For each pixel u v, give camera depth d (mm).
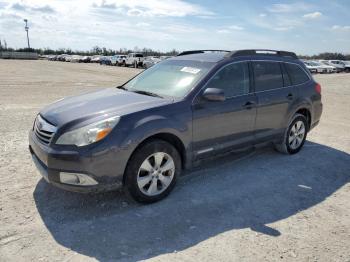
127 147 3766
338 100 14805
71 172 3629
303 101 6105
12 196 4184
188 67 5004
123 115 3859
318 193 4738
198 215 3963
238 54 5188
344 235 3705
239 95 5051
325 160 6102
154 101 4305
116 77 24359
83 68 37750
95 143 3625
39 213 3836
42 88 15344
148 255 3203
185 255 3223
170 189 4336
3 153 5664
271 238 3570
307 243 3518
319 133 8133
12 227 3533
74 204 4074
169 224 3744
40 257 3104
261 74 5465
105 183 3736
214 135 4723
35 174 4867
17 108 9742
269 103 5465
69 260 3086
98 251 3229
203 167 5461
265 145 5703
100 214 3881
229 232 3645
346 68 48062
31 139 4199
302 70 6363
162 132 4066
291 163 5855
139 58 45844
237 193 4590
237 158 5965
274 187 4852
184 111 4312
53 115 4051
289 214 4105
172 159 4250
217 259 3184
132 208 4047
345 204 4449
